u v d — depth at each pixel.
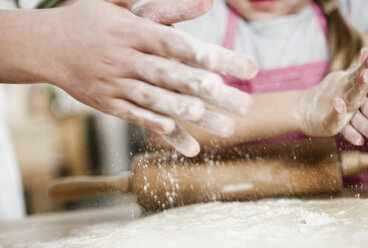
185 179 0.68
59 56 0.50
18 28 0.50
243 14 0.91
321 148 0.66
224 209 0.62
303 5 0.90
